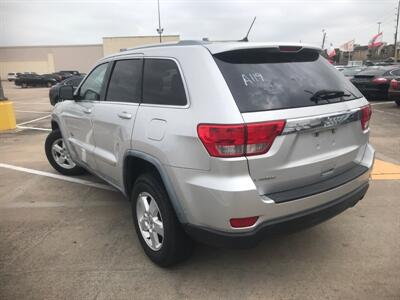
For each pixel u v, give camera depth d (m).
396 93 13.21
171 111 3.12
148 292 3.15
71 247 3.88
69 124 5.21
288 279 3.28
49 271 3.46
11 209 4.87
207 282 3.26
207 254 3.68
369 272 3.35
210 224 2.89
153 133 3.22
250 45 3.06
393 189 5.29
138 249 3.81
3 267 3.54
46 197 5.27
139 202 3.58
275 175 2.88
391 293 3.07
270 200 2.82
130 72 3.87
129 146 3.56
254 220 2.80
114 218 4.54
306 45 3.39
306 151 3.02
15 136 10.05
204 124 2.80
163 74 3.38
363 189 3.51
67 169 6.12
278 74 3.12
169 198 3.20
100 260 3.62
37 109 17.55
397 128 9.70
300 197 2.92
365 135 3.63
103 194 5.33
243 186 2.73
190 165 2.90
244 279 3.29
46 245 3.93
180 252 3.30
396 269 3.38
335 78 3.51
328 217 3.19
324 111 3.08
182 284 3.24
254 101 2.84
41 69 80.06
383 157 7.00
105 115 4.07
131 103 3.71
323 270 3.40
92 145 4.58
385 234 4.01
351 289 3.13
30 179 6.06
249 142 2.72
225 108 2.76
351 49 46.38
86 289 3.20
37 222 4.47
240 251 3.72
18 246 3.92
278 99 2.93
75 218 4.56
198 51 3.10
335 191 3.16
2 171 6.54
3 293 3.16
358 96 3.58
